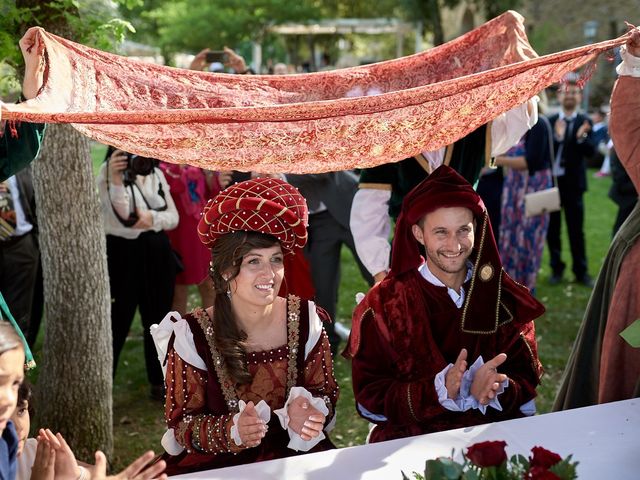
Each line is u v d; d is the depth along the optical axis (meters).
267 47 27.34
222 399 2.21
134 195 4.10
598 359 2.87
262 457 2.20
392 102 2.01
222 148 2.20
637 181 2.67
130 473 1.77
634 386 2.72
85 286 3.29
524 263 5.76
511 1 13.45
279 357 2.25
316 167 2.44
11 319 2.20
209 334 2.23
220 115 1.89
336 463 1.93
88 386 3.35
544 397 4.34
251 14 21.41
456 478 1.48
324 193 4.40
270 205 2.13
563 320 5.70
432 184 2.33
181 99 2.55
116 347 4.30
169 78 2.55
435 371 2.41
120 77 2.45
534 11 19.30
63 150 3.16
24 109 1.83
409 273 2.43
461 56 3.00
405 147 2.43
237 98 2.67
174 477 1.87
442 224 2.30
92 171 3.28
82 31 2.98
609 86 18.05
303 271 4.23
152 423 4.13
